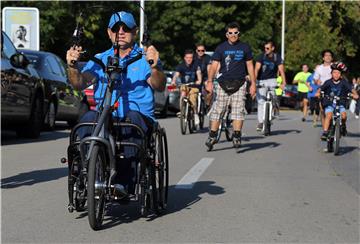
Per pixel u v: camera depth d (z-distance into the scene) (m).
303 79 28.38
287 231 7.71
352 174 12.19
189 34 51.22
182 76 21.09
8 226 7.68
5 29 26.48
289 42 64.12
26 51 20.33
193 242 7.12
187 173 11.94
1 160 13.24
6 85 15.49
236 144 15.34
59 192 9.81
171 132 20.80
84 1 39.47
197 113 21.06
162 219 8.17
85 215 8.26
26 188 10.14
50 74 20.14
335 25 69.62
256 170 12.48
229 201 9.41
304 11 64.44
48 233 7.37
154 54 7.55
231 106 15.27
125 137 7.59
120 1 40.81
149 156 7.81
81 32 7.67
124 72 7.88
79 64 8.52
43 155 14.12
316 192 10.25
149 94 7.93
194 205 9.08
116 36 7.89
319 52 63.47
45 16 38.28
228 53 15.07
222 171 12.27
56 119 21.38
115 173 7.34
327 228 7.89
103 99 7.62
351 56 73.81
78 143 7.44
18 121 16.66
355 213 8.76
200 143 17.33
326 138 15.58
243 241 7.21
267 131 19.69
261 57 20.12
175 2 49.44
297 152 15.58
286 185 10.84
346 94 15.46
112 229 7.59
